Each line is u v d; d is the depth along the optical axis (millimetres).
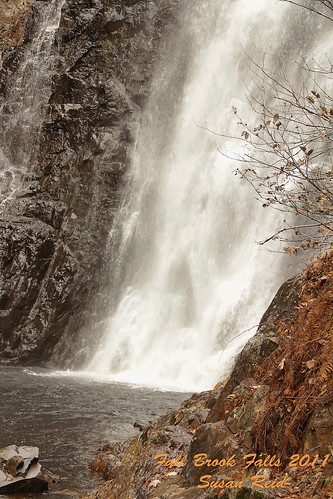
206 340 18656
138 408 12484
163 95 25641
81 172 24219
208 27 25984
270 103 21938
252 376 6117
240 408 5453
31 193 24297
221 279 19844
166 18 26984
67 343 21219
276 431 4777
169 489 5301
